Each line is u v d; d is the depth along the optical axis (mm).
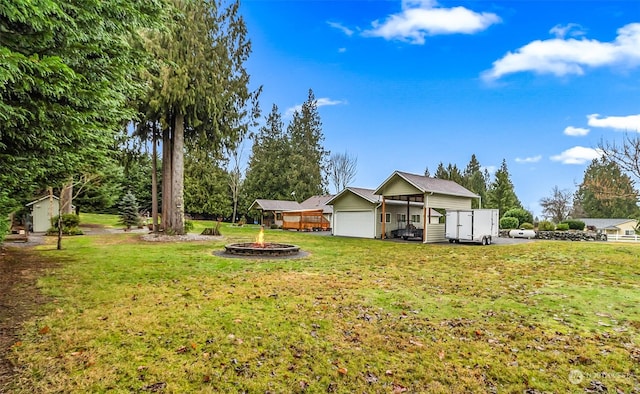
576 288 6398
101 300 5156
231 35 17391
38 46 3363
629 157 18875
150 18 4719
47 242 14250
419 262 9875
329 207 30734
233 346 3562
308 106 44312
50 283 6246
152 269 7906
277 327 4141
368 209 21219
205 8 15656
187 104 14938
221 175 38594
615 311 4969
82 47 3686
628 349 3639
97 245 13180
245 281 6766
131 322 4184
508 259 10438
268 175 40531
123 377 2885
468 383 2947
